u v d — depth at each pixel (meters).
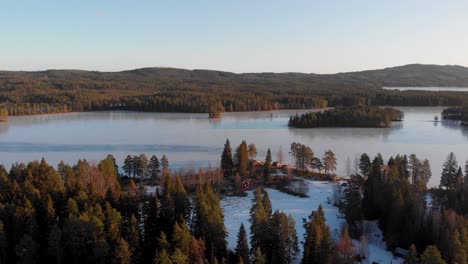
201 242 65.12
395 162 115.75
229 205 99.00
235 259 68.00
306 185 112.62
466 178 102.94
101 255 62.50
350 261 66.50
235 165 126.81
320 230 65.81
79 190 78.38
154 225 73.00
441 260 59.31
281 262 66.44
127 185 115.62
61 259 65.06
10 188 78.44
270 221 68.38
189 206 78.12
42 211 73.00
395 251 73.75
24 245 62.59
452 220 71.00
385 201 86.06
